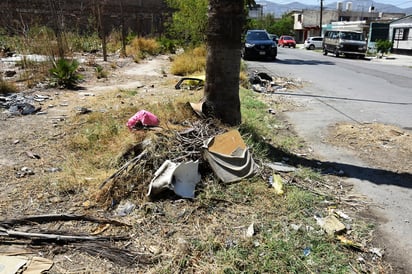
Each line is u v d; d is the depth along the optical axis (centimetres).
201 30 1720
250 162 393
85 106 690
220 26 461
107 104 699
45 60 1070
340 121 672
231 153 390
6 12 1739
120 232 290
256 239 282
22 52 1263
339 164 461
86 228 295
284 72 1423
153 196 334
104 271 249
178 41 2131
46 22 1756
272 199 343
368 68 1727
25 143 484
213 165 371
